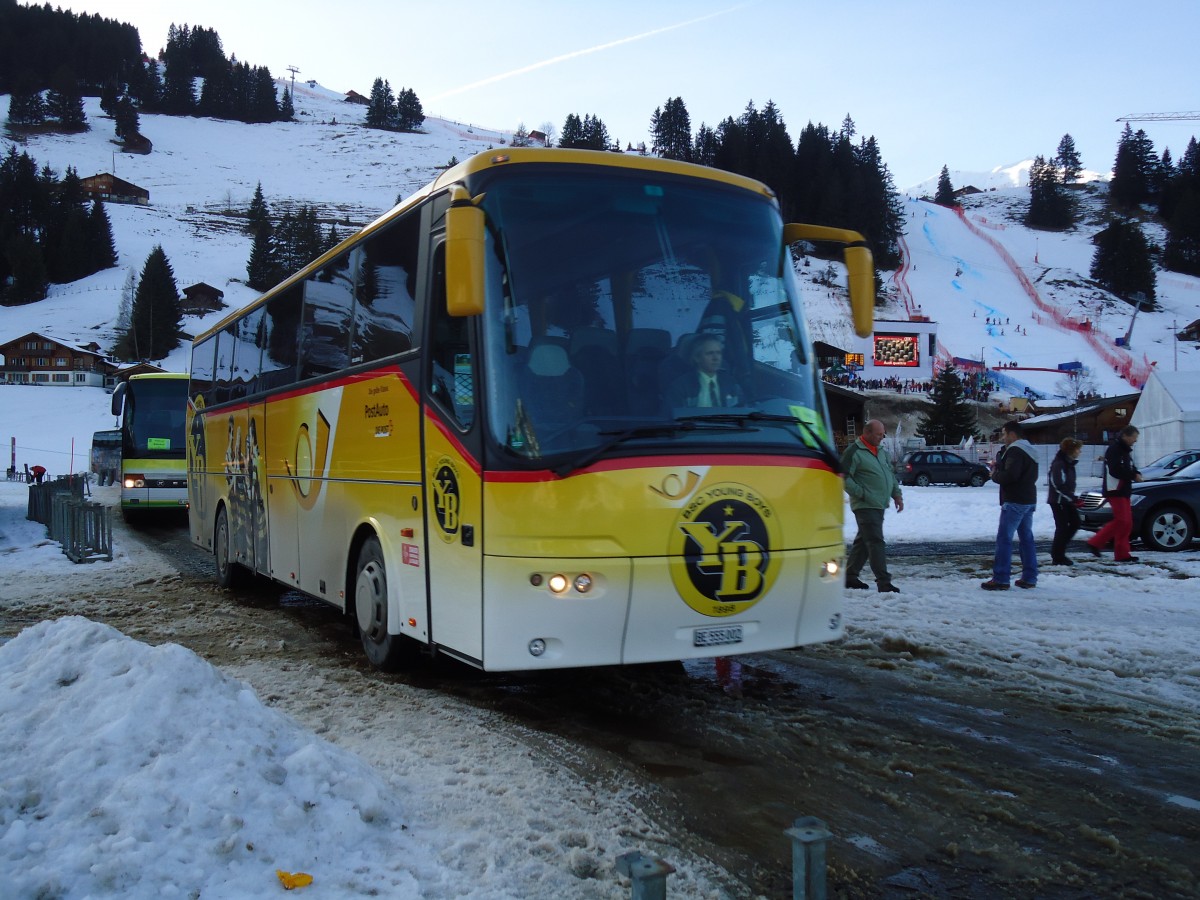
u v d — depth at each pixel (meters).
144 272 113.06
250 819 3.51
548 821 4.05
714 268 5.59
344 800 3.84
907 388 93.56
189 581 12.11
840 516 5.66
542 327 5.12
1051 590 9.88
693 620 5.07
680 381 5.25
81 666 4.43
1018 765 4.87
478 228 4.80
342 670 6.98
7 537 17.59
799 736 5.35
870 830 4.07
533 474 4.91
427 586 5.75
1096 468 45.12
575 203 5.39
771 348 5.61
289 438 8.65
